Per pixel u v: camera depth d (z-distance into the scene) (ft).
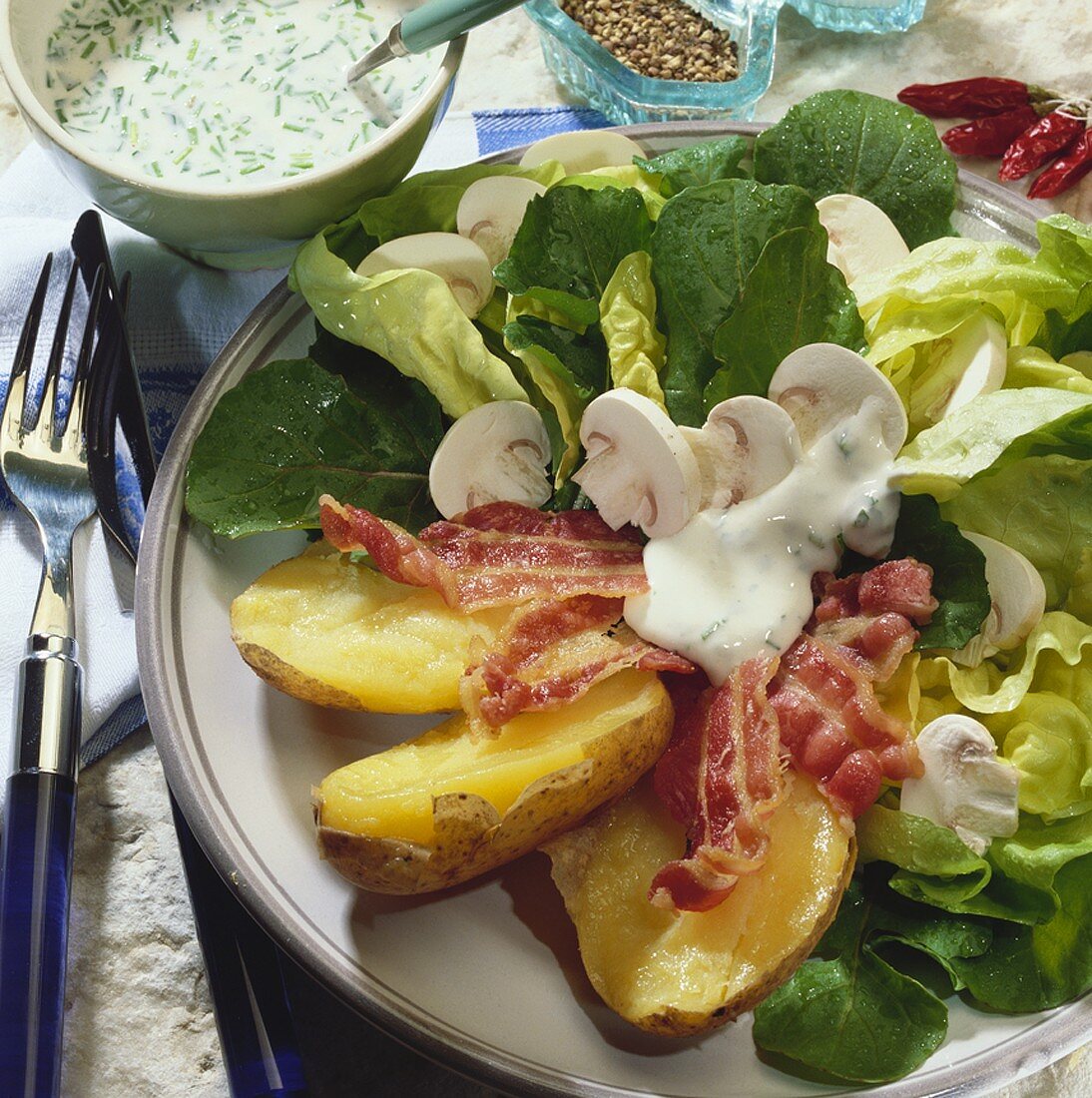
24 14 1.26
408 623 1.05
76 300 1.37
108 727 1.17
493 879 1.01
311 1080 1.04
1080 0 1.73
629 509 1.08
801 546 1.06
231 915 1.03
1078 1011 0.95
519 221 1.22
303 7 1.35
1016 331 1.17
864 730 1.00
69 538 1.20
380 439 1.17
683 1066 0.94
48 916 1.01
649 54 1.64
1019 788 1.00
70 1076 1.04
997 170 1.63
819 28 1.73
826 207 1.22
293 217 1.21
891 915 1.00
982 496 1.08
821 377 1.07
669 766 1.02
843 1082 0.94
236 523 1.10
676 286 1.14
